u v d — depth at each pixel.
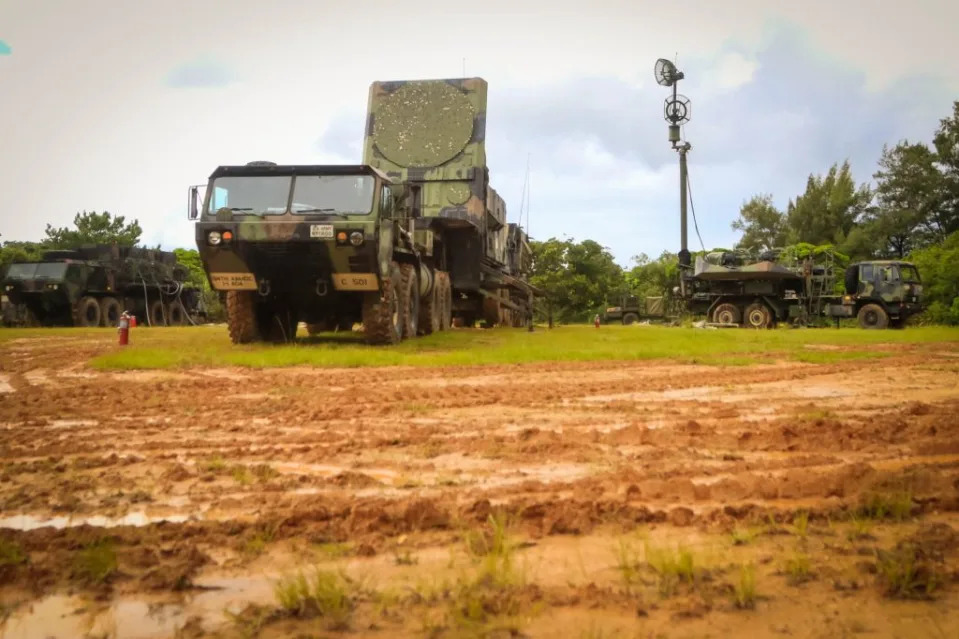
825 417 5.62
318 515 3.21
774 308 31.72
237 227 11.97
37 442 4.84
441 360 10.25
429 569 2.67
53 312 28.17
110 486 3.76
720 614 2.29
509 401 6.59
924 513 3.29
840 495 3.53
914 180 46.34
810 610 2.32
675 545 2.88
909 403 6.46
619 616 2.28
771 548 2.84
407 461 4.29
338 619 2.28
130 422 5.54
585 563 2.71
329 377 8.50
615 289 49.25
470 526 3.08
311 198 12.45
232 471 4.04
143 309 32.03
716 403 6.49
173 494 3.61
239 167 12.57
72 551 2.82
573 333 18.61
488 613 2.30
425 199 18.73
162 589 2.52
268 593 2.50
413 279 14.89
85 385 7.69
